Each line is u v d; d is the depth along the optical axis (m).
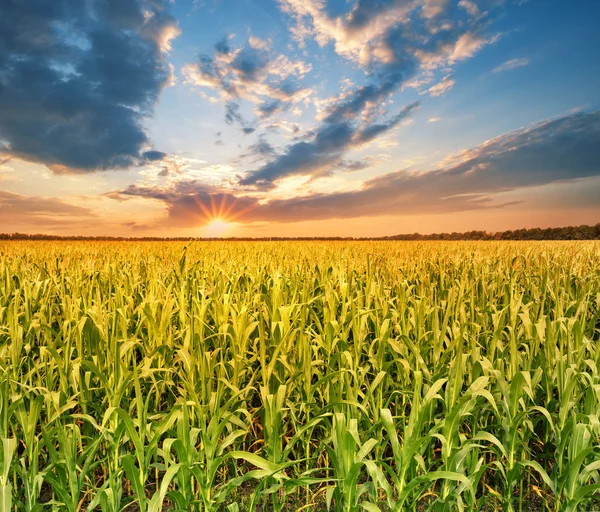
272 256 11.18
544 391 3.80
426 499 3.34
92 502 2.72
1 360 3.83
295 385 3.99
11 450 2.48
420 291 5.91
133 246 19.42
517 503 3.34
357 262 8.36
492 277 7.35
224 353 4.40
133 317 5.12
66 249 15.97
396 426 3.88
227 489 2.68
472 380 3.63
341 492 2.69
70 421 3.75
